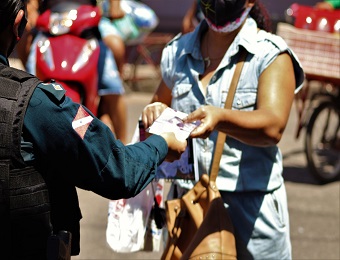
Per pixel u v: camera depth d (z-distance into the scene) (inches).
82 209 268.1
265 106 127.6
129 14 332.2
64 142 91.7
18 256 90.7
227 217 128.3
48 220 92.4
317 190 299.4
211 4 133.6
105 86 241.9
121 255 229.1
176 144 106.1
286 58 132.5
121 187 94.7
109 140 94.4
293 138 372.8
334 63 285.0
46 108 91.7
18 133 90.0
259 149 132.8
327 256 232.8
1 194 89.7
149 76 504.4
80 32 231.0
